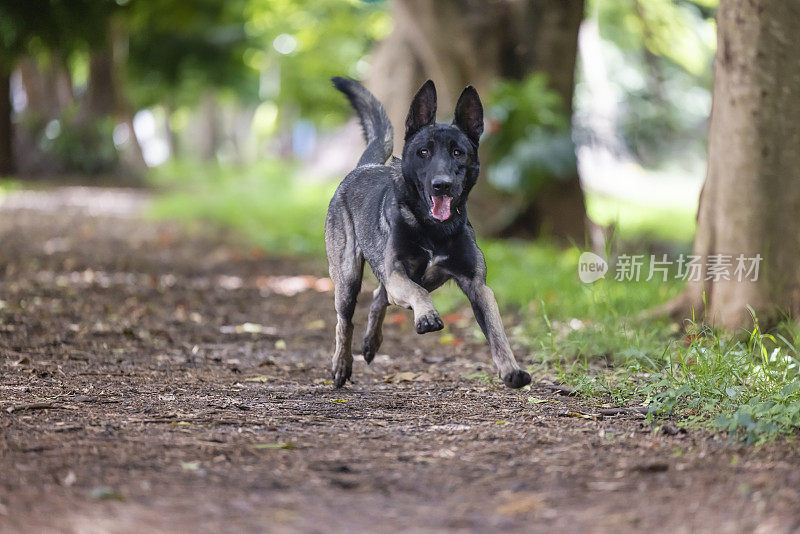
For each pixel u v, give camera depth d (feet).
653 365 24.63
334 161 127.03
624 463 17.08
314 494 15.35
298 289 48.44
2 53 108.78
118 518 13.89
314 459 17.31
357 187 25.26
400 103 75.36
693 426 19.80
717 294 30.78
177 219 86.12
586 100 103.35
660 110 83.30
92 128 143.54
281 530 13.64
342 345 25.53
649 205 118.83
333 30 143.95
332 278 25.88
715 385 22.17
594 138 73.77
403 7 69.46
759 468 16.62
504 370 20.94
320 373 28.43
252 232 72.02
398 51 76.13
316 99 151.94
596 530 13.82
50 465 16.43
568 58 70.54
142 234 73.15
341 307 25.43
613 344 29.40
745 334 29.17
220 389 24.68
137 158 164.25
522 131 66.13
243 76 171.83
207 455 17.44
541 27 69.46
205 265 56.90
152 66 160.76
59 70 137.90
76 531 13.35
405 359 31.07
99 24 111.65
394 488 15.74
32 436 18.35
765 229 29.91
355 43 143.95
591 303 35.58
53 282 46.26
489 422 20.74
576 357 29.19
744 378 22.88
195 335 34.73
